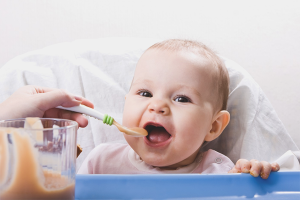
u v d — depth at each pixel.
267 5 1.75
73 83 1.11
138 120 0.79
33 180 0.35
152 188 0.49
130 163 0.93
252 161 0.60
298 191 0.52
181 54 0.85
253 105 1.02
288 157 0.91
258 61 1.78
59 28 1.86
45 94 0.65
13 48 1.86
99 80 1.12
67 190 0.37
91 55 1.16
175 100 0.81
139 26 1.86
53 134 0.36
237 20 1.79
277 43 1.75
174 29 1.84
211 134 0.93
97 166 0.95
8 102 0.67
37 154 0.35
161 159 0.80
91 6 1.84
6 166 0.35
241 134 1.00
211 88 0.86
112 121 0.63
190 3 1.82
